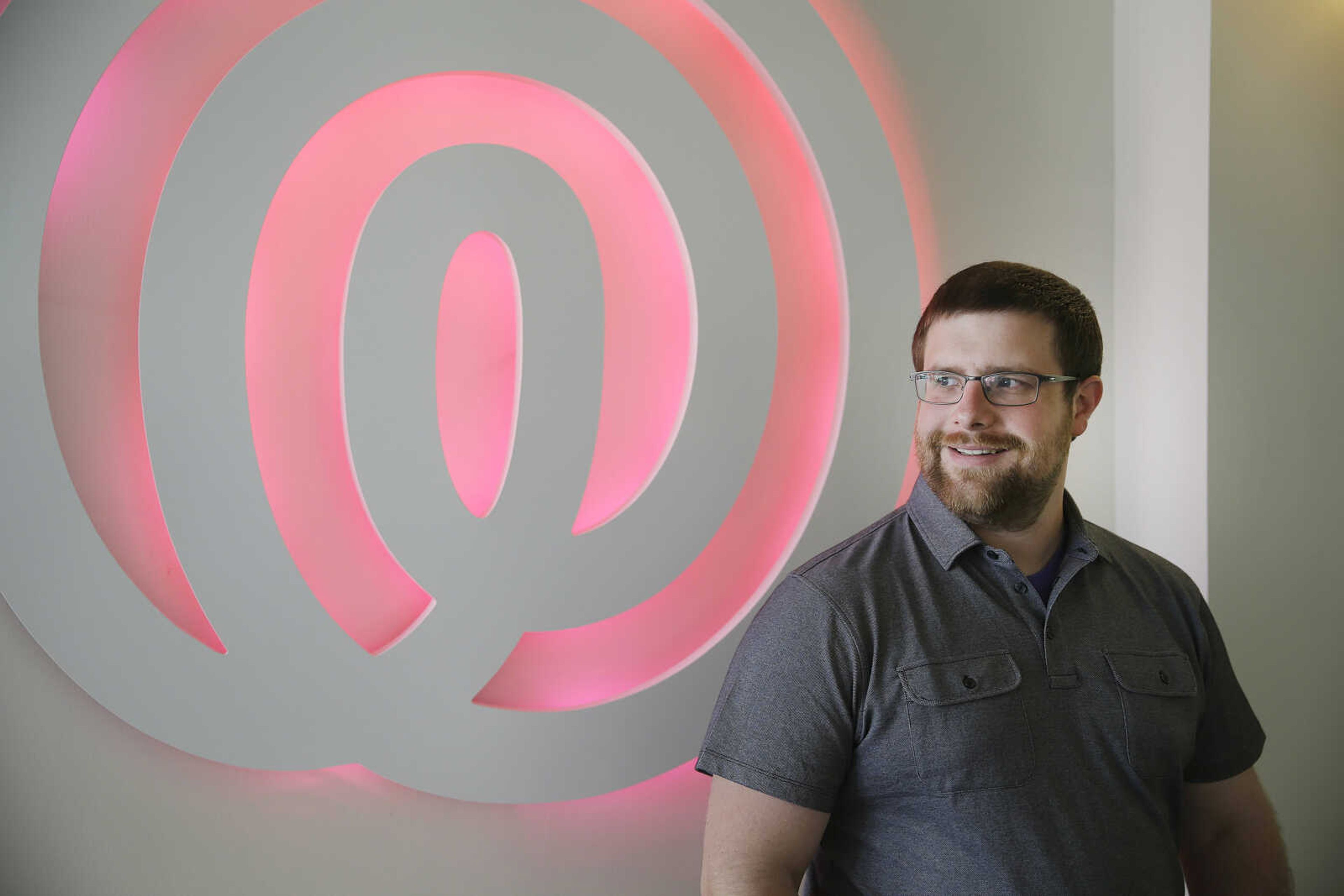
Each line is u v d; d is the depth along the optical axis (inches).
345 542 51.6
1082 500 69.7
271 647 47.8
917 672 38.6
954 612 40.5
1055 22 68.3
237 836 48.8
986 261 66.3
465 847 53.4
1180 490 65.3
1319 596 70.0
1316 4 68.9
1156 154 66.7
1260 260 65.9
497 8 51.7
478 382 54.1
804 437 61.9
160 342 45.7
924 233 64.5
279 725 47.9
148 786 47.2
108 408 46.9
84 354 46.4
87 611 44.6
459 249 53.6
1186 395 64.7
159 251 45.6
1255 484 66.1
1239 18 63.9
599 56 53.6
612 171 56.6
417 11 50.2
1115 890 38.9
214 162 46.5
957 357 41.7
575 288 53.7
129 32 45.8
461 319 53.7
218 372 46.9
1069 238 69.0
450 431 53.6
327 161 50.6
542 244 53.0
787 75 58.0
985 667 39.3
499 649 52.2
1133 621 42.9
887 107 63.3
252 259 47.5
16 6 43.9
